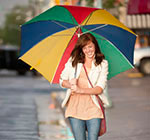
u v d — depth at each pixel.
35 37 8.31
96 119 7.86
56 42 8.33
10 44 116.69
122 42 8.33
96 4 21.50
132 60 8.39
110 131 13.98
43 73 8.32
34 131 15.27
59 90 35.47
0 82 50.03
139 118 16.66
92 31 8.36
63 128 15.91
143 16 36.25
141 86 31.61
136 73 42.38
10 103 25.53
